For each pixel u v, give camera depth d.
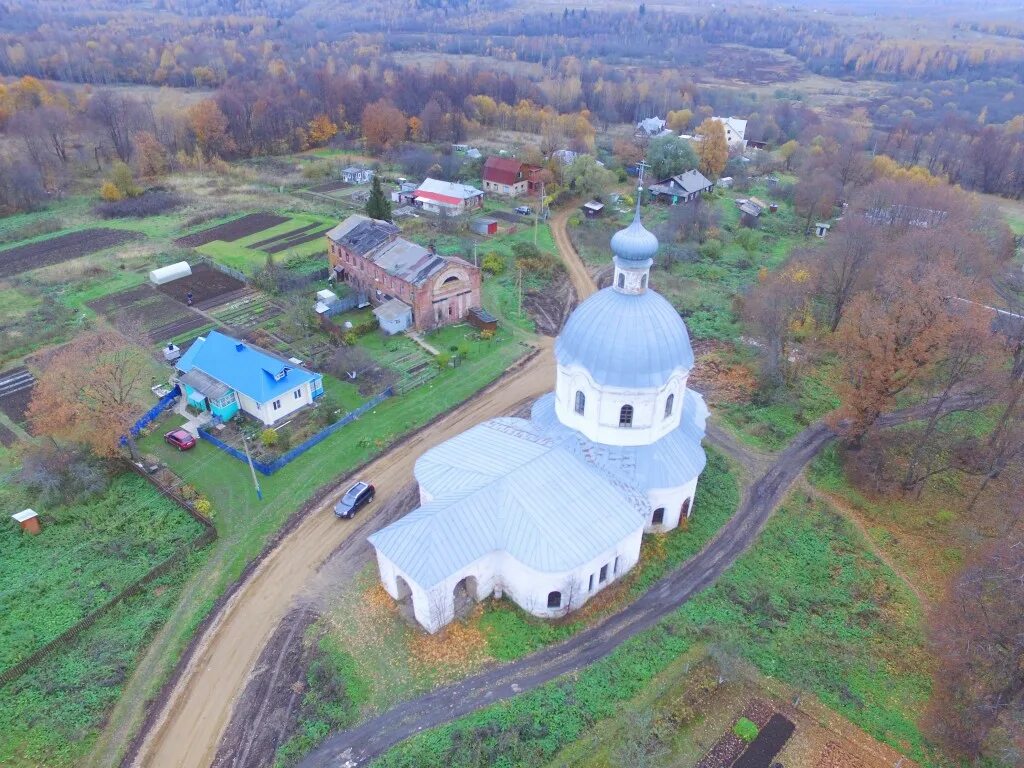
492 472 48.59
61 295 90.94
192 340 80.12
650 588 48.72
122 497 56.41
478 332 82.81
